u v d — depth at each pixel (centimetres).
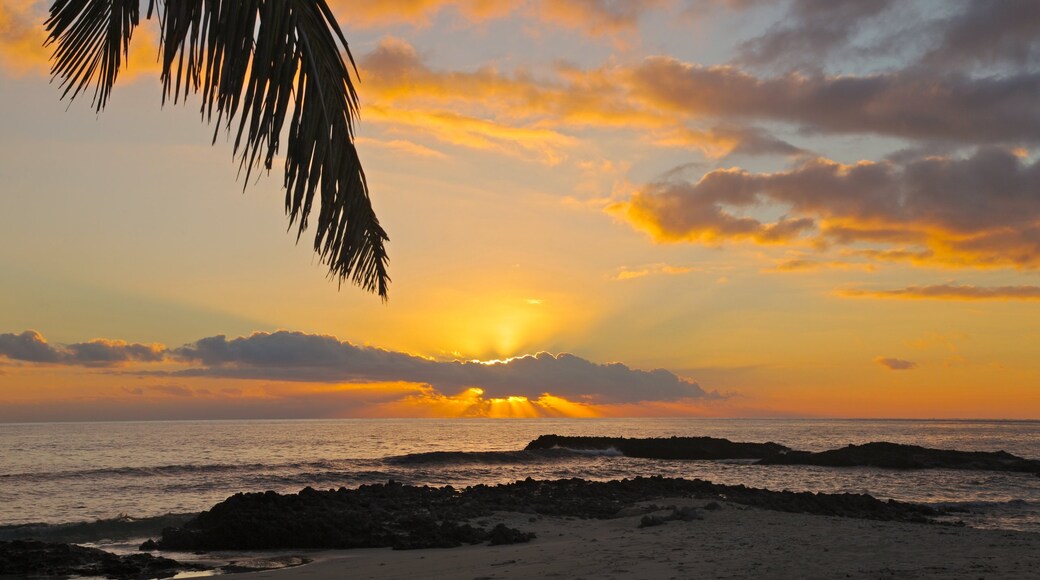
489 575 1109
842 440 12975
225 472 4519
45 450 7750
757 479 4803
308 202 364
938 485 4403
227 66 336
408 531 1978
